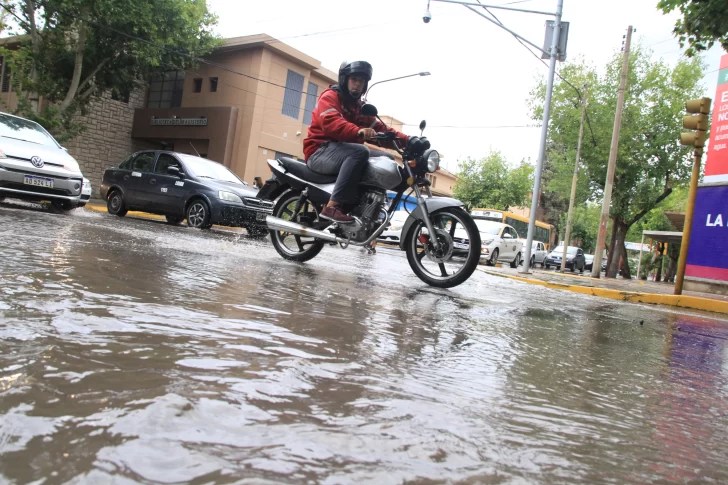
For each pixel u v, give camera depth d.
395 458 0.96
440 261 4.65
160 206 9.76
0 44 26.88
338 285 3.71
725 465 1.19
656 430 1.39
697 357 2.90
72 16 18.89
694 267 11.20
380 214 4.80
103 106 26.64
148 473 0.79
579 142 24.17
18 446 0.83
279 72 24.86
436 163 4.55
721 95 10.81
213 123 24.56
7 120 8.12
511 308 3.89
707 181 11.03
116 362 1.28
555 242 51.66
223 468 0.83
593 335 3.15
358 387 1.36
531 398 1.53
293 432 1.01
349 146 4.59
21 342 1.34
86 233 4.84
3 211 6.31
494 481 0.93
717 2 7.23
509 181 41.53
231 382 1.24
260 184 17.72
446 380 1.58
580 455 1.12
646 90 23.52
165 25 20.52
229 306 2.26
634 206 24.47
